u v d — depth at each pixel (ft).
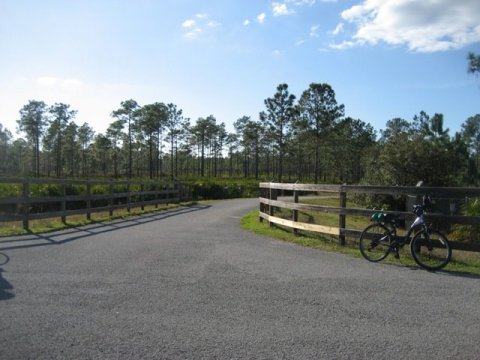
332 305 16.25
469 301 16.98
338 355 11.91
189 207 71.10
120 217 49.83
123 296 16.94
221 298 16.92
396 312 15.53
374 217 25.50
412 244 23.79
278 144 163.12
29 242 29.81
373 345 12.62
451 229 35.60
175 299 16.69
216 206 74.90
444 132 61.77
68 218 46.09
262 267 22.62
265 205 46.47
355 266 23.29
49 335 12.91
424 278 20.74
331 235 32.89
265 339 12.92
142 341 12.60
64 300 16.29
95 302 16.11
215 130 256.11
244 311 15.40
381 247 27.48
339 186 29.66
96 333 13.12
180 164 310.65
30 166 265.54
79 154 266.36
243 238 33.19
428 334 13.51
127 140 223.71
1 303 15.84
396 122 157.07
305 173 272.72
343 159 186.91
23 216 35.83
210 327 13.82
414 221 24.95
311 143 161.07
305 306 16.08
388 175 60.08
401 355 11.98
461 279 20.65
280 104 155.84
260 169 319.88
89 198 45.52
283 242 31.35
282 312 15.37
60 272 20.67
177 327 13.76
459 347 12.57
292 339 12.95
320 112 150.30
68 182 41.57
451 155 57.52
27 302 15.98
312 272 21.63
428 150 57.36
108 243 29.73
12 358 11.33
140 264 22.80
